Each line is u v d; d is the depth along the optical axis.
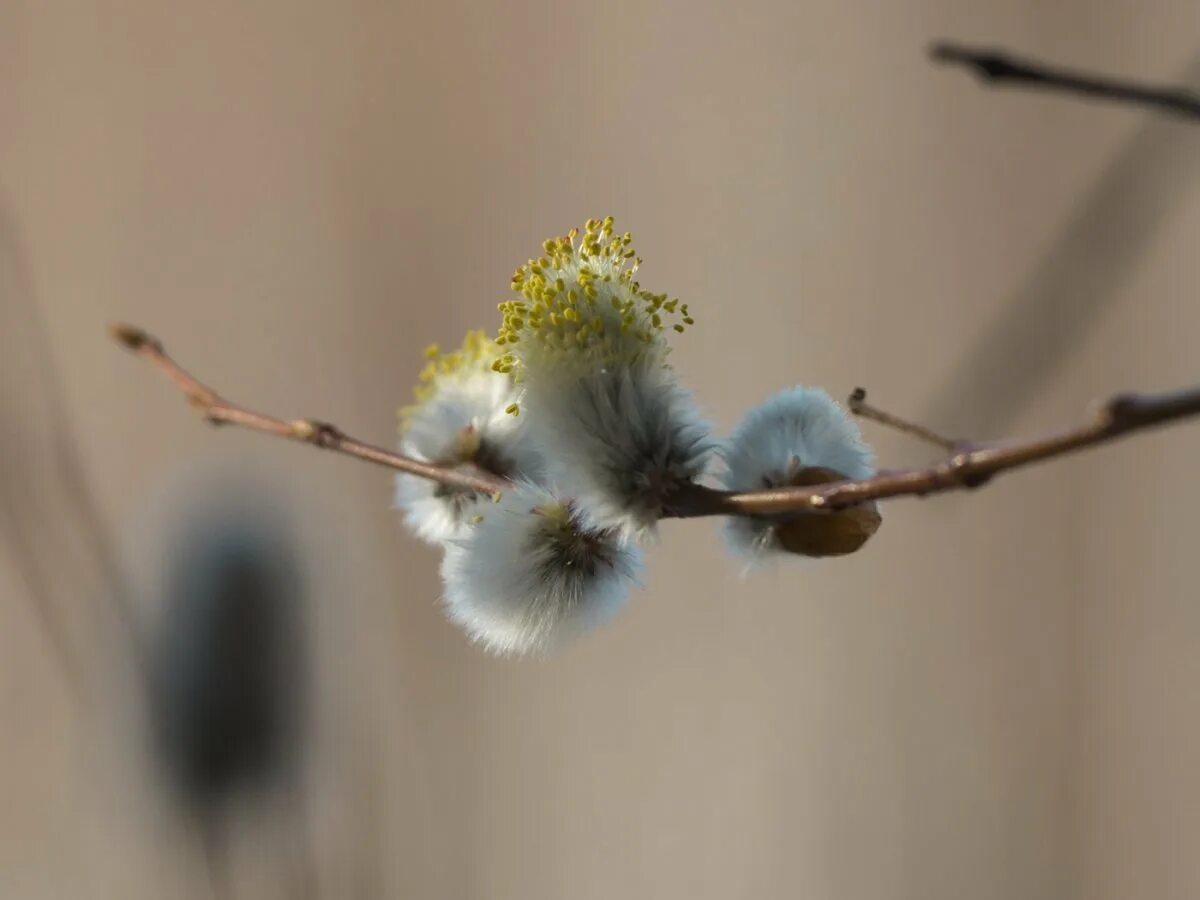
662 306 0.37
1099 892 0.51
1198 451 0.48
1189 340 0.46
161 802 0.52
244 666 0.52
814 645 0.54
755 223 0.53
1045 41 0.48
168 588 0.53
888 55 0.51
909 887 0.53
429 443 0.38
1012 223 0.49
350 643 0.54
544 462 0.37
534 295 0.37
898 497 0.35
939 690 0.52
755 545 0.36
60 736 0.54
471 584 0.36
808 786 0.54
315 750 0.53
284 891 0.52
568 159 0.54
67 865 0.53
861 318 0.51
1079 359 0.48
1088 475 0.50
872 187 0.52
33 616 0.54
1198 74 0.44
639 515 0.36
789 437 0.37
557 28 0.54
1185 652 0.48
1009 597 0.52
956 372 0.50
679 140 0.53
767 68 0.53
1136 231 0.47
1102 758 0.51
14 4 0.54
